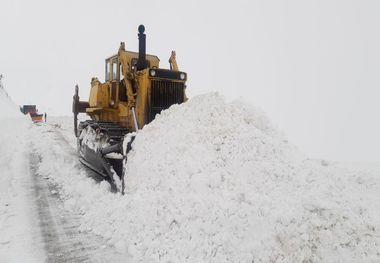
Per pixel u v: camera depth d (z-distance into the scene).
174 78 7.85
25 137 15.25
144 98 7.55
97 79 10.83
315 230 3.93
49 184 7.89
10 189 7.32
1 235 5.05
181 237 4.52
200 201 4.72
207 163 5.25
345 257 3.70
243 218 4.35
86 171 8.85
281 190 4.66
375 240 3.85
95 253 4.60
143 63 8.16
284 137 6.04
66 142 14.27
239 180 4.88
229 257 4.05
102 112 10.32
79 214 6.07
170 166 5.56
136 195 5.52
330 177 5.17
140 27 8.16
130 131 8.03
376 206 4.58
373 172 7.81
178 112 6.58
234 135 5.60
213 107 6.18
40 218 5.80
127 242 4.80
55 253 4.56
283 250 3.89
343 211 4.16
